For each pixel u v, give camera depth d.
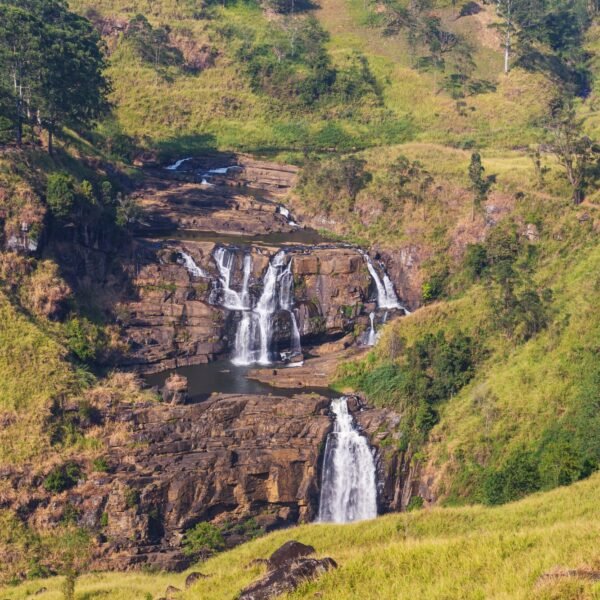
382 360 127.75
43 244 130.88
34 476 103.31
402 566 55.53
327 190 170.75
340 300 144.62
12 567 96.56
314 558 56.94
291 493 110.25
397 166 168.38
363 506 113.00
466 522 80.62
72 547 99.62
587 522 63.56
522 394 112.50
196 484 106.25
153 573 93.25
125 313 135.38
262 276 144.38
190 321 137.38
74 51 157.75
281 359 139.00
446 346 122.31
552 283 131.62
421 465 112.38
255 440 112.06
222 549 100.88
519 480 95.88
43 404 110.06
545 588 47.19
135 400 114.38
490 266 142.50
